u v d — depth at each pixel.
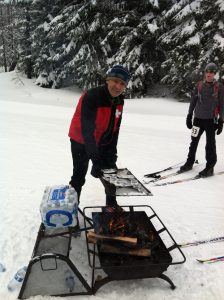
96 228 2.80
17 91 21.12
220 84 5.03
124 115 12.27
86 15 19.28
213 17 16.20
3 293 2.56
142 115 12.51
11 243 3.16
